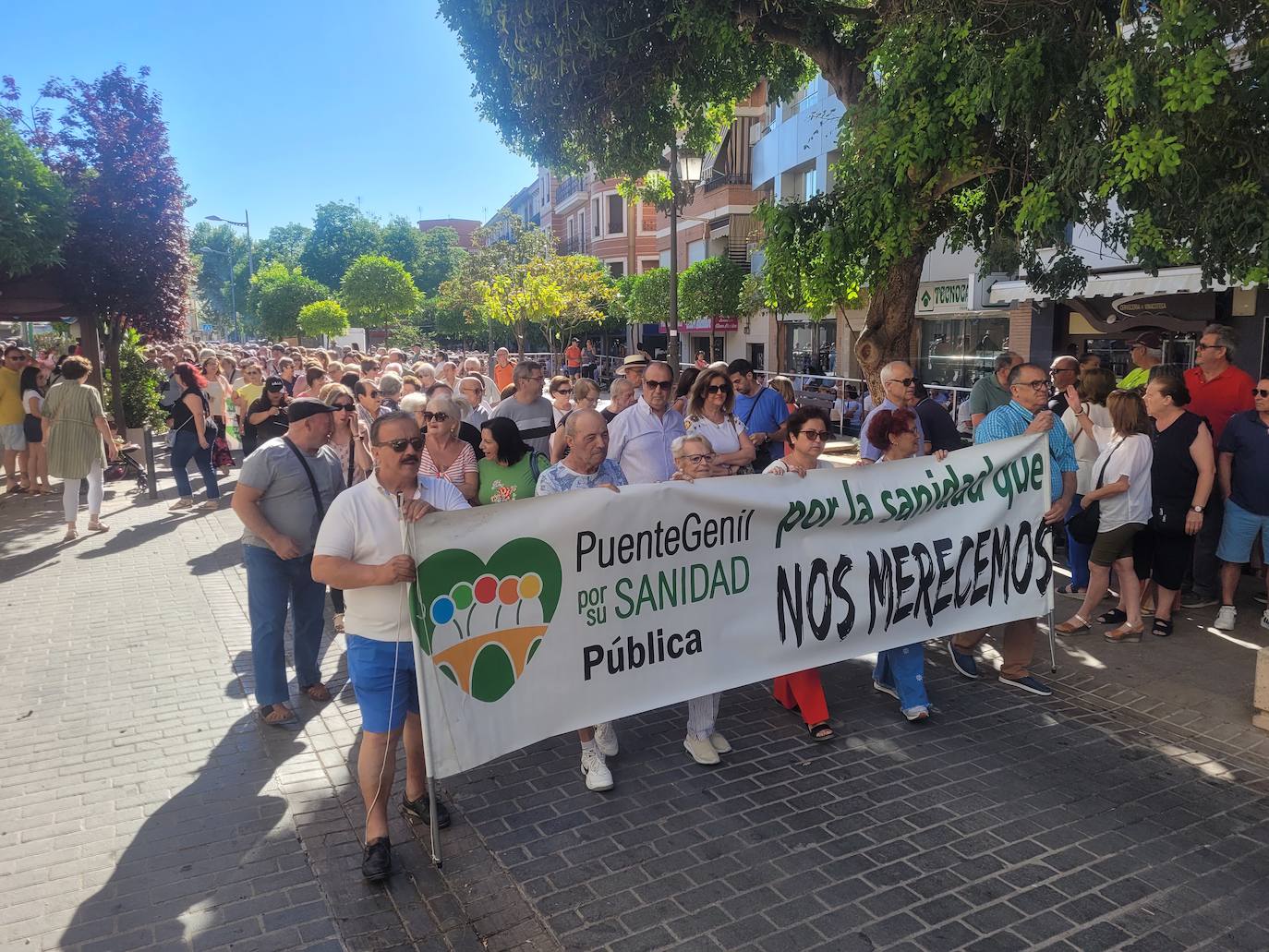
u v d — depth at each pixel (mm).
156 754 4570
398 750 4691
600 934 3162
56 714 5062
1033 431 5254
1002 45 6492
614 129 10609
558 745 4715
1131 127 5324
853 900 3328
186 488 11172
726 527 4344
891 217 6785
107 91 15461
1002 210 7184
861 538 4762
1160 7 5379
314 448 4996
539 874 3533
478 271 40156
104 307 15938
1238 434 6145
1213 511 6969
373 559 3525
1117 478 5922
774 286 8086
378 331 53812
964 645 5570
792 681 4766
